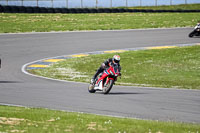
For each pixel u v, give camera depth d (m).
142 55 100.44
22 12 188.75
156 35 139.88
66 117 30.72
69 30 146.88
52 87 54.78
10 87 53.16
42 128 25.61
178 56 99.38
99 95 47.25
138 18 189.25
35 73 74.00
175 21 180.25
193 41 126.94
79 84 60.41
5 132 24.00
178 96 48.56
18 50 104.00
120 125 27.94
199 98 47.19
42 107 38.06
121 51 107.00
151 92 52.31
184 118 34.09
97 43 120.00
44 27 150.75
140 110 37.53
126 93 50.31
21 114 31.05
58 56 97.38
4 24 152.25
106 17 189.88
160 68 83.81
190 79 71.31
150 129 26.88
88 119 30.20
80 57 96.19
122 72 78.62
